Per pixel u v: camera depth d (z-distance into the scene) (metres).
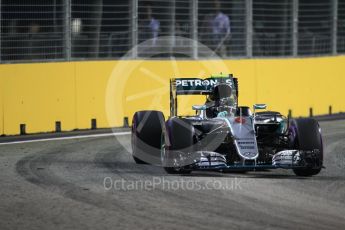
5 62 58.50
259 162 39.81
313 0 79.50
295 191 35.38
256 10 75.25
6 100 58.38
